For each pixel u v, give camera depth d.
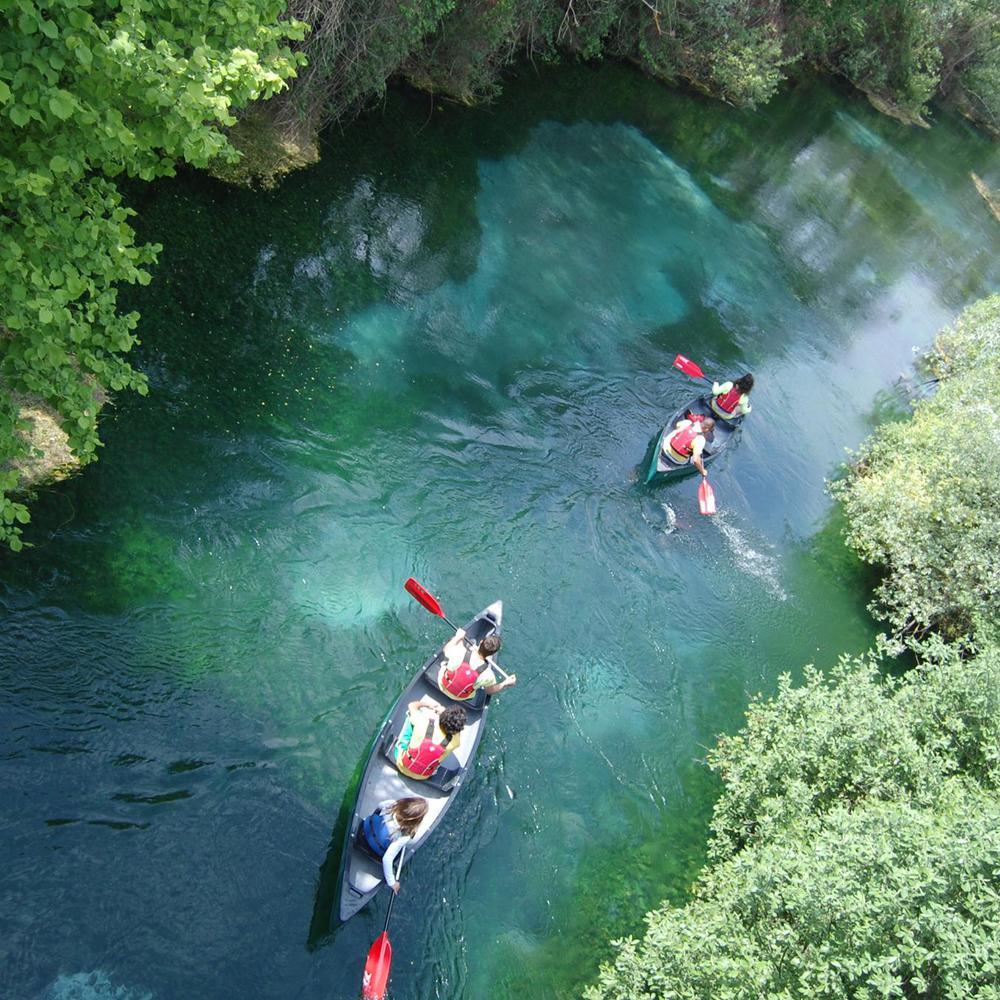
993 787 8.40
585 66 22.20
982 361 16.75
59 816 7.01
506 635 10.09
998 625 11.17
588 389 13.74
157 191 12.33
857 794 8.51
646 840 8.92
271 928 7.07
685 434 12.48
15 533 6.81
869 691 9.12
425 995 7.24
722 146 22.92
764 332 17.25
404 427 11.59
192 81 6.19
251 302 11.78
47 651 7.79
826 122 27.83
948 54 34.41
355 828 7.29
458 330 13.46
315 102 14.34
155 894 6.92
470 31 17.00
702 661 10.91
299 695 8.52
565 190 17.92
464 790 8.60
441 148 16.67
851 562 13.39
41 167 6.14
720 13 23.11
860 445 15.19
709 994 6.70
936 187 27.83
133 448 9.48
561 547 11.25
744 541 12.84
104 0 6.50
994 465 12.29
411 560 10.15
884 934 6.50
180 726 7.85
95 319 7.22
